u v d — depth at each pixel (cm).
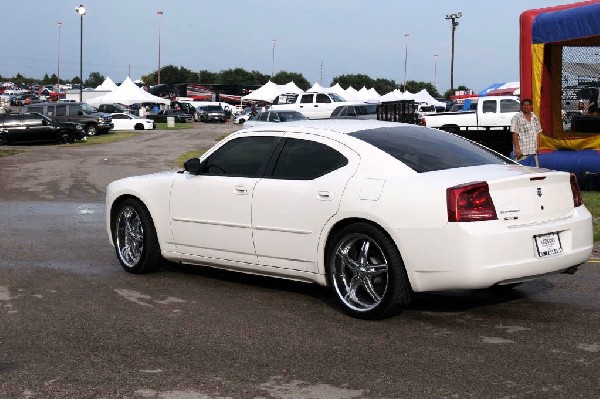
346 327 548
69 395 416
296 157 628
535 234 539
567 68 1498
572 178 592
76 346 508
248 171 654
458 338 515
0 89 13838
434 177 548
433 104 5638
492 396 405
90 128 4381
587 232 582
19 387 430
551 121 1481
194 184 685
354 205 564
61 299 643
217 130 5100
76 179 1883
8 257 837
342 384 428
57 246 909
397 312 562
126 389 425
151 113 7456
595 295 641
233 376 444
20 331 545
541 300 625
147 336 530
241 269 661
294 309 603
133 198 744
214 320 571
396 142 604
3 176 1984
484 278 521
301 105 4291
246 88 10662
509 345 497
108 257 838
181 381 437
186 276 735
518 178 541
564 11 1423
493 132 1795
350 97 6112
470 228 520
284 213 612
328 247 592
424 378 435
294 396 410
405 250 540
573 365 454
